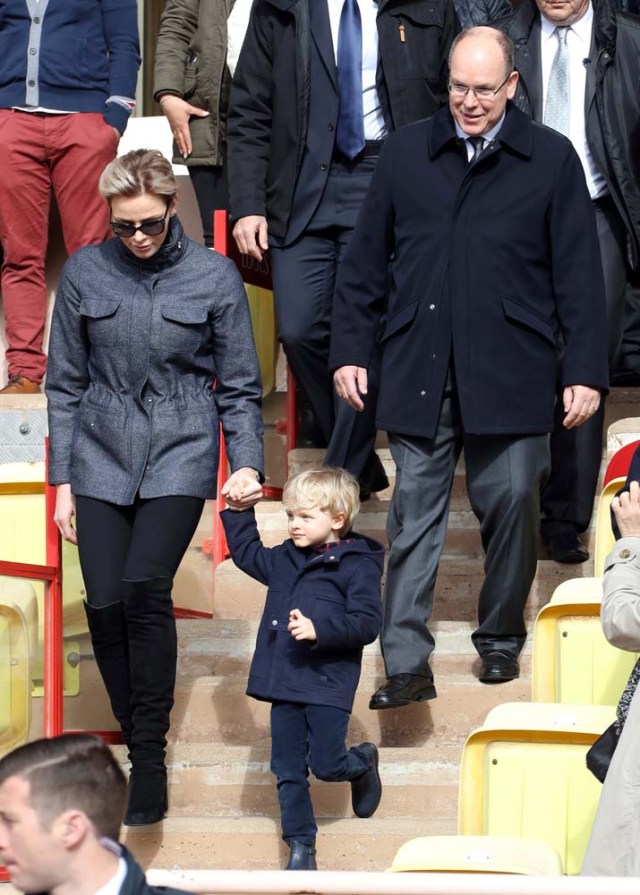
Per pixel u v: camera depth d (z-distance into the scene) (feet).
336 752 52.16
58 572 57.88
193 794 57.31
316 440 78.54
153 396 54.80
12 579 55.93
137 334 54.39
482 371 57.72
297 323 69.05
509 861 39.73
